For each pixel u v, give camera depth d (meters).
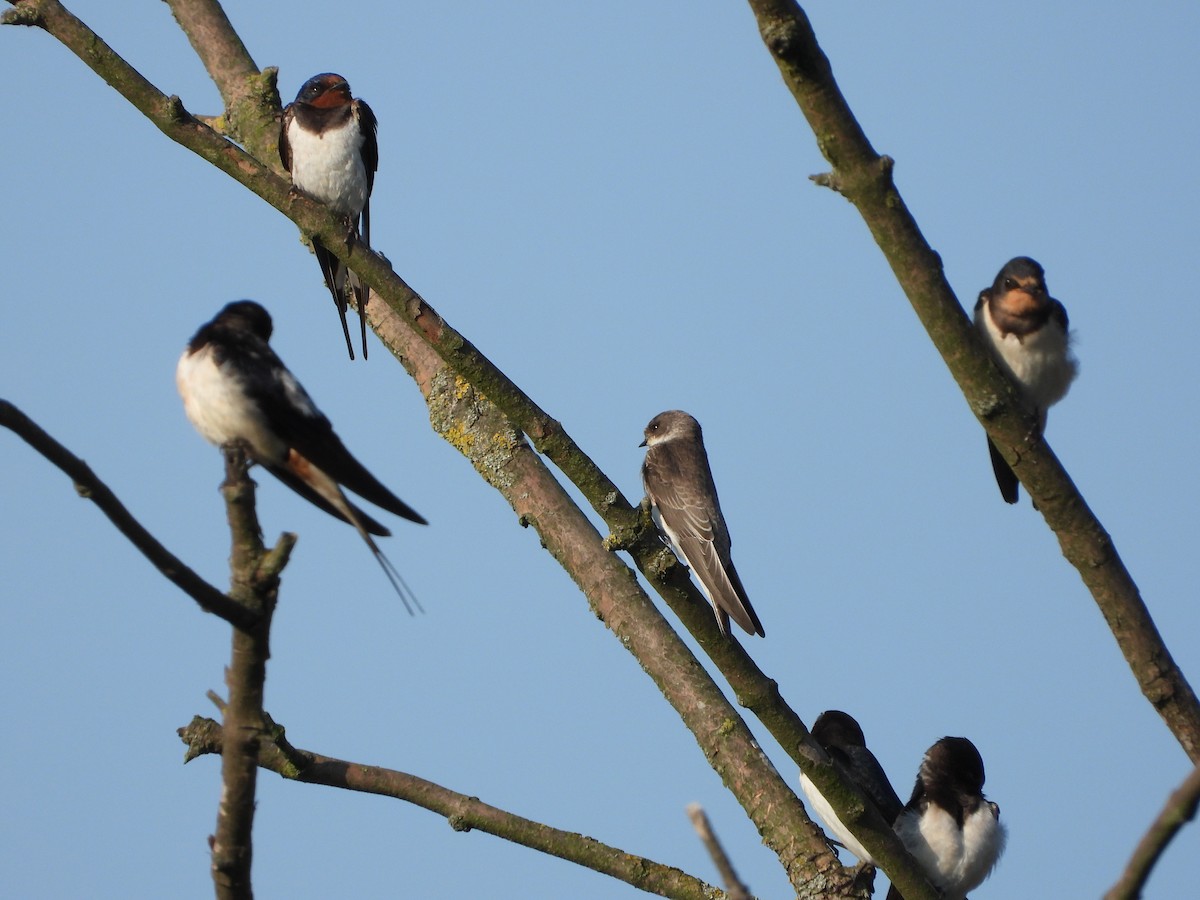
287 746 11.78
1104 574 10.23
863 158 9.28
